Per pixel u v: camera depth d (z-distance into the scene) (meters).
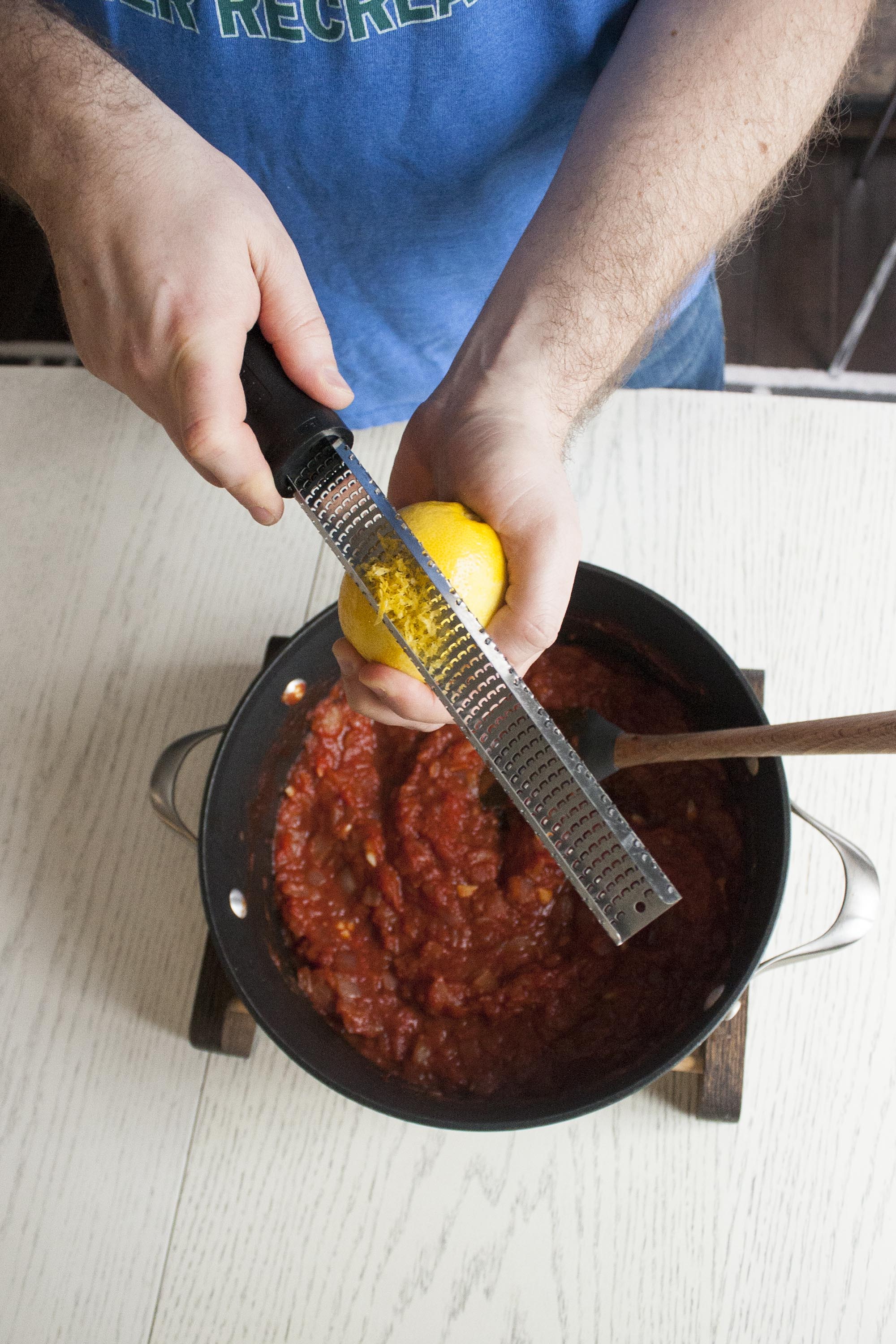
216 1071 1.12
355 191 1.21
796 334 2.52
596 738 1.02
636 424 1.38
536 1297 1.01
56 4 0.99
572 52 1.09
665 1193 1.04
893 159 2.65
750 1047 1.09
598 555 1.32
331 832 1.19
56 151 0.90
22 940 1.20
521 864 1.11
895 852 1.16
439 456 0.91
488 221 1.27
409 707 0.85
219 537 1.38
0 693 1.32
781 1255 1.01
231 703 1.30
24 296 2.51
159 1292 1.03
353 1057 1.03
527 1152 1.07
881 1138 1.04
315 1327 1.01
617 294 0.93
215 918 0.96
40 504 1.41
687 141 0.94
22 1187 1.08
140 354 0.88
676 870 1.08
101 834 1.24
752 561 1.31
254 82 1.08
